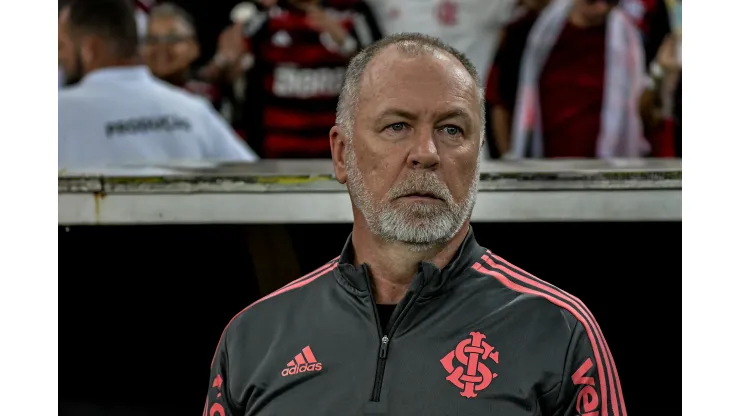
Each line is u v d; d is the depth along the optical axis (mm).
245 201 4508
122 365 5082
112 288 5051
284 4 8500
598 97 8398
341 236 4867
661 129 8492
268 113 8602
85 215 4641
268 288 4949
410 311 3416
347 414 3328
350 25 8492
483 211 4418
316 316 3590
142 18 8547
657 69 8430
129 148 6602
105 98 6582
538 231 4832
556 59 8430
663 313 4793
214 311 5000
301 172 4516
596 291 4828
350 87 3570
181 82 8688
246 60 8602
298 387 3439
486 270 3570
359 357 3416
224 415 3605
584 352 3291
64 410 5094
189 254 4992
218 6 8719
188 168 4828
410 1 8461
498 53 8531
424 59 3408
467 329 3389
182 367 5062
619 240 4793
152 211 4574
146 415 5082
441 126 3371
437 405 3262
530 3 8430
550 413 3262
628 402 4836
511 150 8602
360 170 3471
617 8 8312
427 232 3320
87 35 6590
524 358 3291
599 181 4363
